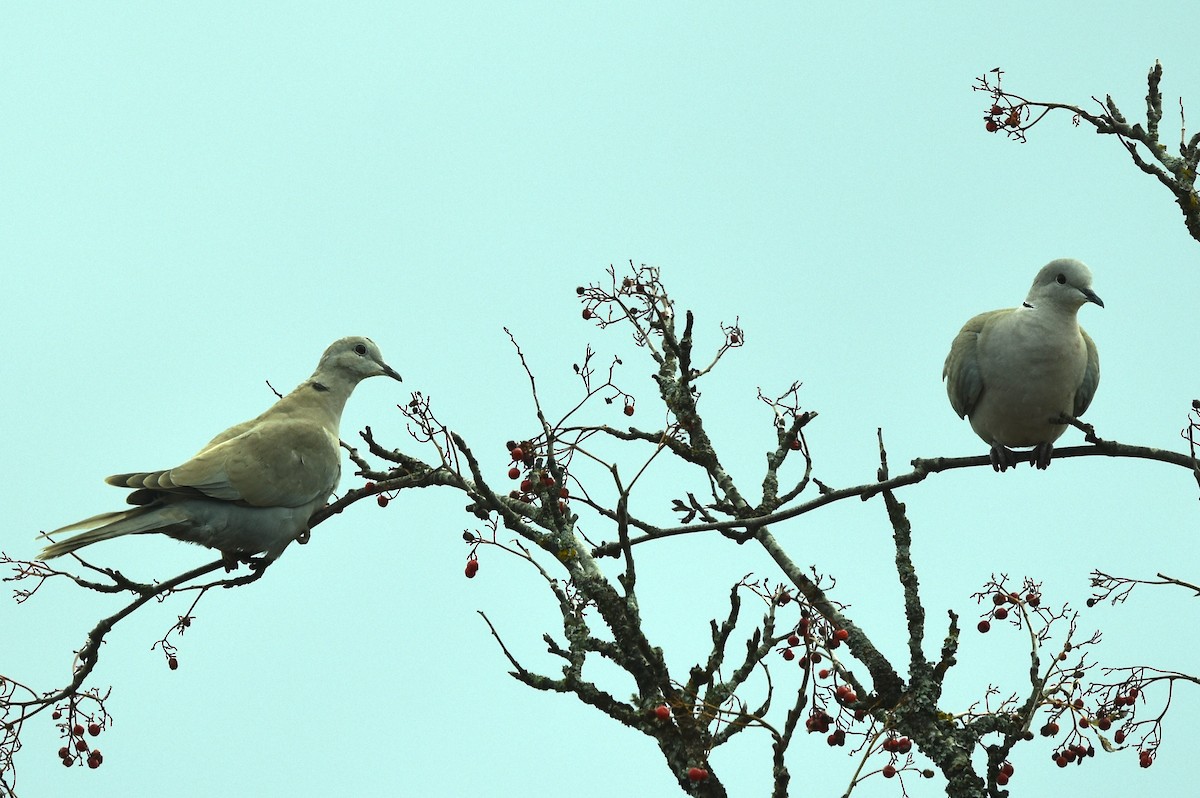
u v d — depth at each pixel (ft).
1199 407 34.58
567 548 36.11
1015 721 35.32
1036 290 41.91
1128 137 40.65
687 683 32.45
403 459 42.98
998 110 40.45
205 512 44.04
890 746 32.83
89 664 36.76
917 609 37.58
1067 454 37.47
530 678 32.42
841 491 38.58
